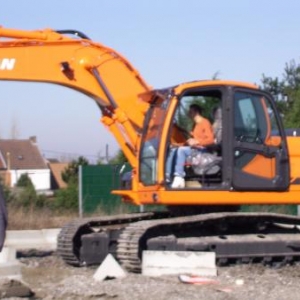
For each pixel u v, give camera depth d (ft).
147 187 45.39
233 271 44.06
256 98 46.80
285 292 36.86
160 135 44.75
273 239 47.47
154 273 42.55
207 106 46.62
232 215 45.85
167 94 45.50
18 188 99.45
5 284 35.83
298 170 47.55
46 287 38.60
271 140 46.80
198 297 35.29
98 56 48.39
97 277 41.16
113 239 47.98
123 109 48.32
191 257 42.55
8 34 47.19
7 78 47.19
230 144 45.55
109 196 87.40
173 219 45.03
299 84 110.22
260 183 46.11
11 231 67.36
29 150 242.58
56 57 47.83
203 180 45.47
